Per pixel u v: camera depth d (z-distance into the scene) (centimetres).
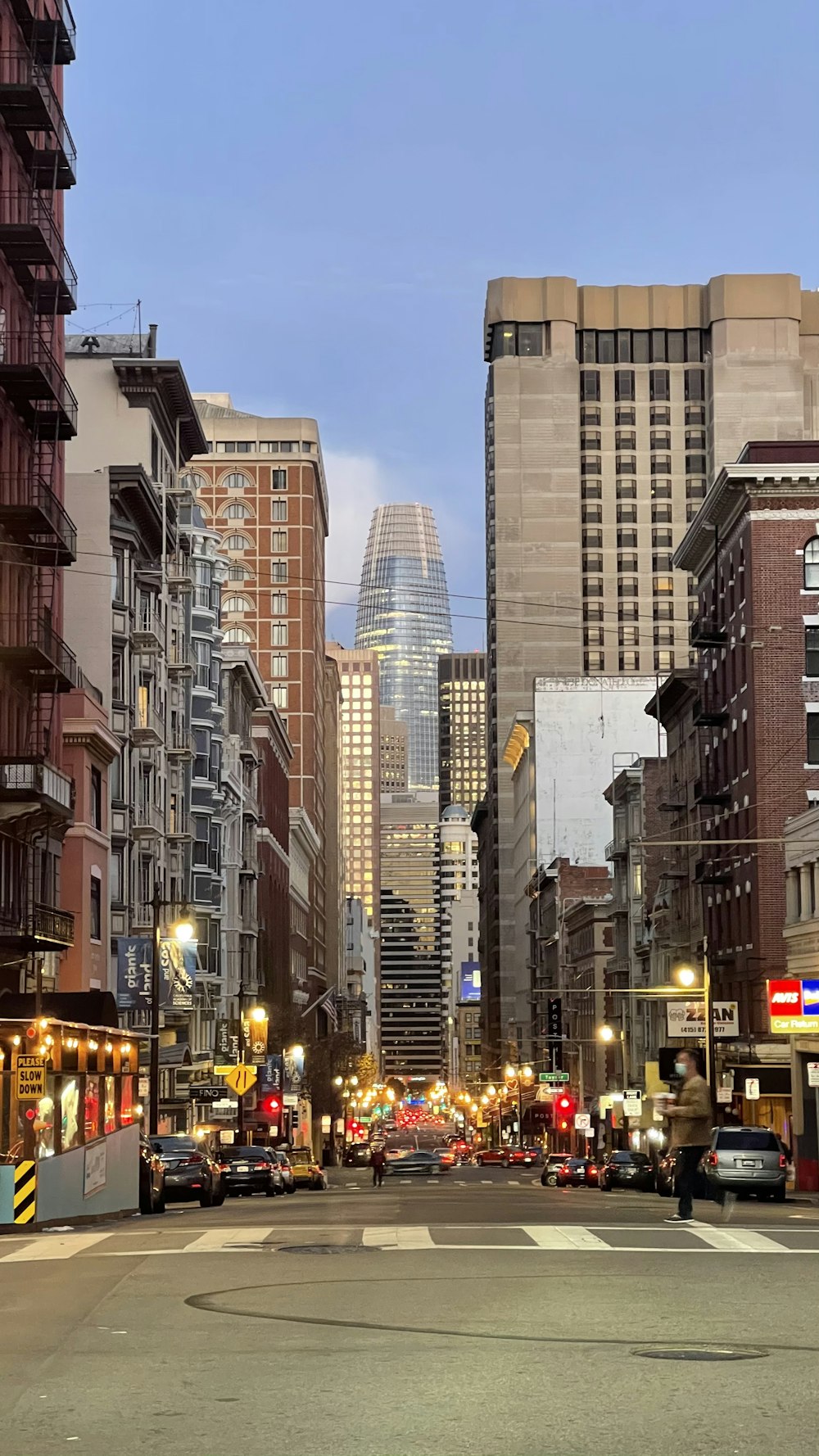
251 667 12056
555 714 15312
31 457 5634
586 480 18812
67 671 5872
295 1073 11644
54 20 5566
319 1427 866
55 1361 1073
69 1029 2912
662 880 9762
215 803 10006
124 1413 909
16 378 5059
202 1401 938
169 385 8625
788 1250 1645
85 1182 2912
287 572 19738
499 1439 834
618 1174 6444
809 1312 1216
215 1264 1582
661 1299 1282
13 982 5159
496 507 18712
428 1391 948
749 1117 7056
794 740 7194
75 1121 2972
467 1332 1142
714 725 8062
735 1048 7094
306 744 19462
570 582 18600
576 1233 1830
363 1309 1257
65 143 5597
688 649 18625
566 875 14100
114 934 7406
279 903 14362
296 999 15888
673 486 18775
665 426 18812
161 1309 1295
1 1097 2720
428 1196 4512
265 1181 5775
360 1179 9444
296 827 16862
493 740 19675
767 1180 4338
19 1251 1933
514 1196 4675
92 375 8362
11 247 5147
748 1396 926
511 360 18762
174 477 9175
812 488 7275
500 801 19050
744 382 18212
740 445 18175
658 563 18712
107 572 7531
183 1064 8538
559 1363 1026
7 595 5253
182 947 6519
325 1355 1067
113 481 7606
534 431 18700
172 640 9006
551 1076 11975
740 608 7556
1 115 5147
